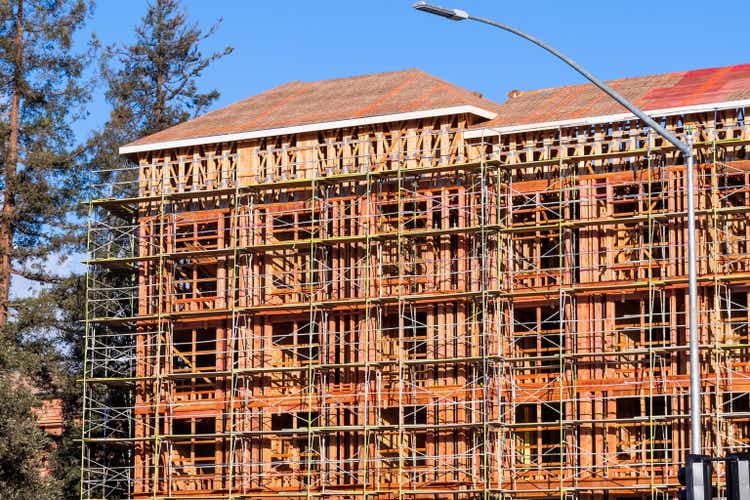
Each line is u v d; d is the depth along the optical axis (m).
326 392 64.75
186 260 70.00
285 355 68.75
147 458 67.62
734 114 59.97
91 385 82.25
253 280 67.56
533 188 62.84
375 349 64.12
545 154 63.06
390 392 63.28
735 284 58.59
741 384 57.72
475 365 62.31
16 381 76.88
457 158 64.62
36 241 83.25
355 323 65.38
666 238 60.59
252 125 69.06
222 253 68.00
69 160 83.00
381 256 64.81
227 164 69.50
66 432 83.50
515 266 63.97
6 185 80.50
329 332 65.12
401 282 63.44
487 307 62.41
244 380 66.31
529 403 61.41
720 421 57.62
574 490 58.97
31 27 82.56
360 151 66.62
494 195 63.47
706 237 59.19
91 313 83.62
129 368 80.06
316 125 66.94
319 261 66.00
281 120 68.94
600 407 60.19
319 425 64.50
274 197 68.12
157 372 67.44
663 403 63.34
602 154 60.81
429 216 63.88
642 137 60.50
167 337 68.69
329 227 66.88
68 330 83.88
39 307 79.50
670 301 59.62
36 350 80.56
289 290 66.44
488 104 69.44
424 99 66.44
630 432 61.34
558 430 65.94
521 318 67.12
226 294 68.19
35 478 71.56
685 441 58.50
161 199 69.12
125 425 84.00
